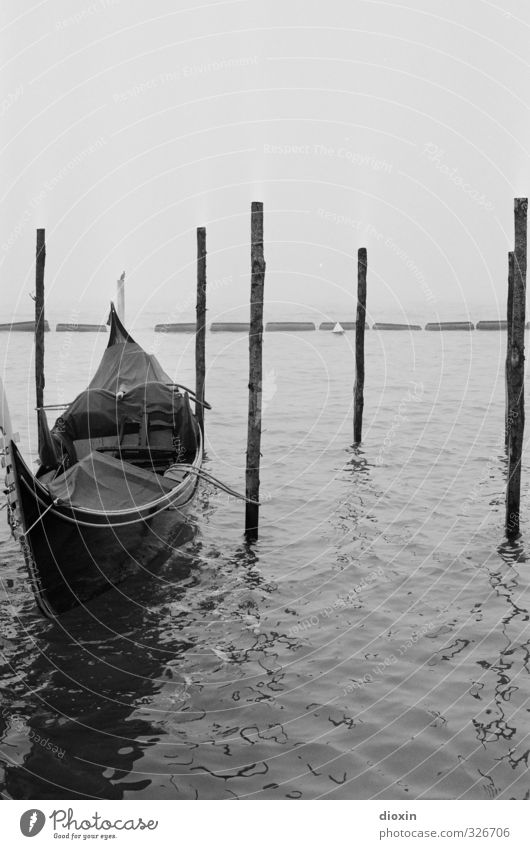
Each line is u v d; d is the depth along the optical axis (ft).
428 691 29.55
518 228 41.52
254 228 41.60
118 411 47.50
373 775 25.34
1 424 32.48
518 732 27.04
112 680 30.76
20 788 24.94
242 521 47.26
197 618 35.53
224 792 24.77
